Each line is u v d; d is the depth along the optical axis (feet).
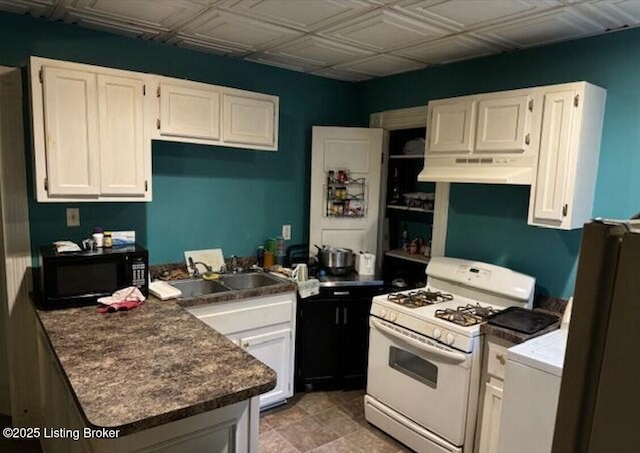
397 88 12.04
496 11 7.27
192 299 8.43
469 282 9.55
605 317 1.88
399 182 12.72
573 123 7.59
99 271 7.94
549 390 6.31
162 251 10.27
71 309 7.59
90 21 8.39
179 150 10.23
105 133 8.11
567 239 8.56
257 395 5.03
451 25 8.02
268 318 9.65
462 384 7.78
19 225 8.50
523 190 9.26
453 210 10.72
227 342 6.25
